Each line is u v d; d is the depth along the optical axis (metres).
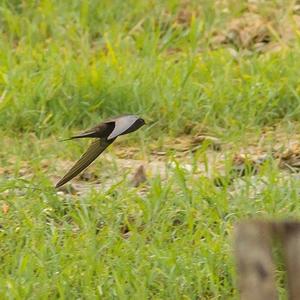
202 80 14.23
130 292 9.54
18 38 15.98
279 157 12.41
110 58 14.61
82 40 15.53
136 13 16.25
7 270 9.87
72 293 9.55
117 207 10.98
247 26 15.84
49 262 9.91
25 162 12.67
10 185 11.44
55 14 16.12
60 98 13.84
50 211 11.02
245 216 10.71
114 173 12.27
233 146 12.91
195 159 11.86
